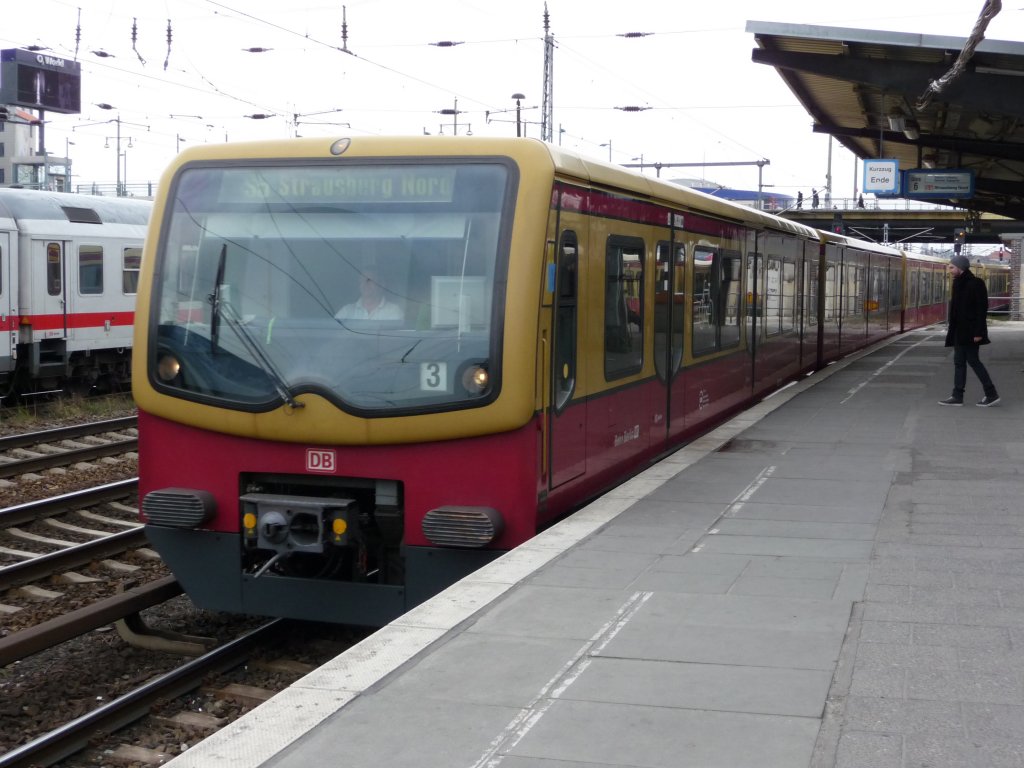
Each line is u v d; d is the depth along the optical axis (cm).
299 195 721
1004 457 1043
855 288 2506
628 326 900
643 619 556
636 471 952
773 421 1288
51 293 2011
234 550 728
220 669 709
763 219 1441
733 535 734
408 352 690
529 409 680
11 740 613
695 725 425
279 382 704
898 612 566
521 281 679
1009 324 4762
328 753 407
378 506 703
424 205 700
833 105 2314
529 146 699
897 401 1499
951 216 5834
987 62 1628
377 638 529
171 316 733
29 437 1478
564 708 444
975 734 414
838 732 417
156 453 742
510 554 672
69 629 695
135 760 588
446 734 422
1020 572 641
